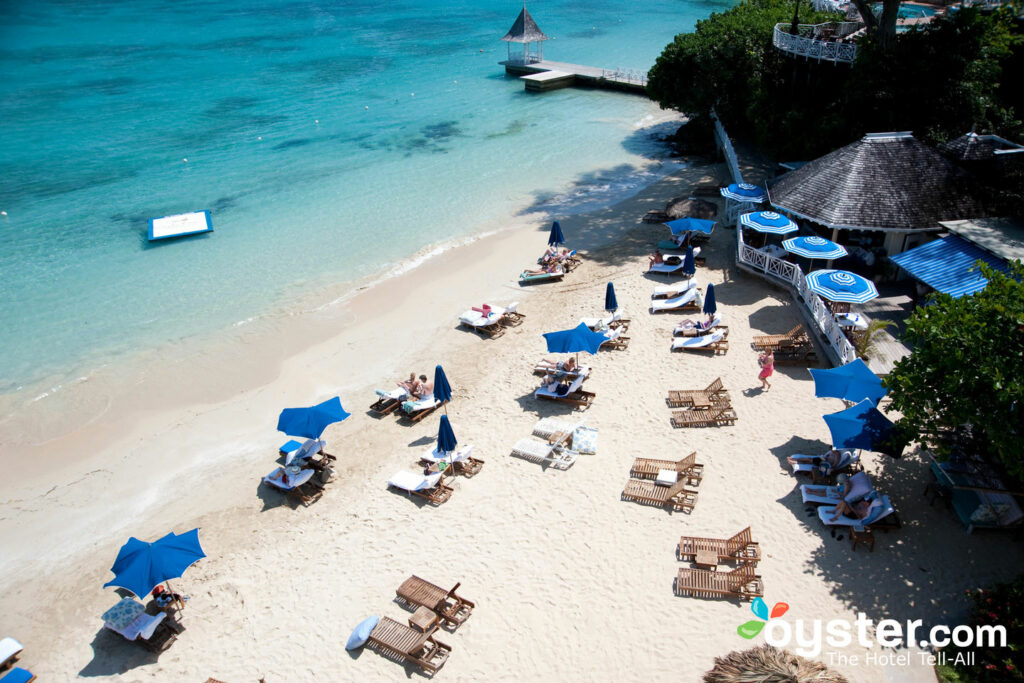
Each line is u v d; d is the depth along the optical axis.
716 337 24.05
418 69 74.06
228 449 21.81
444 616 15.02
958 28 31.02
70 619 16.48
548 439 20.31
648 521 17.20
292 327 28.14
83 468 21.34
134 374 25.55
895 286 26.53
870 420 16.78
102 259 34.03
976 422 14.38
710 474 18.45
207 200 40.97
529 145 49.81
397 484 19.11
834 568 15.45
